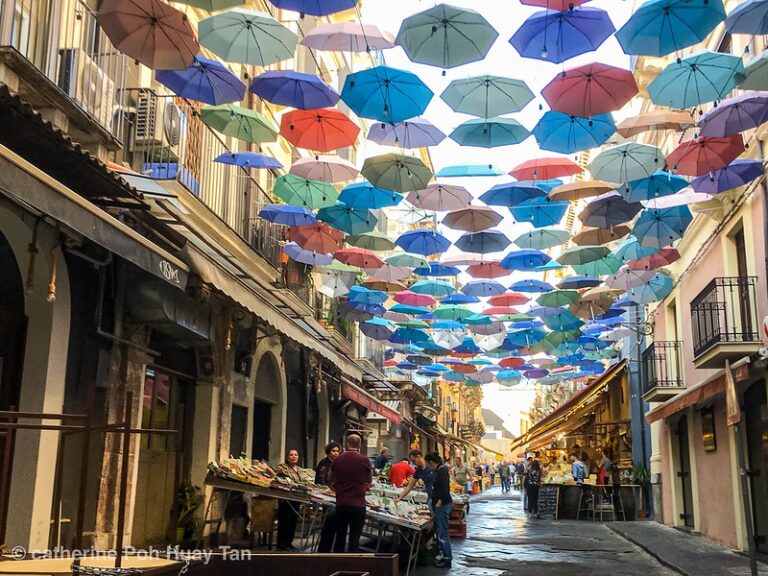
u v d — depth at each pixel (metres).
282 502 11.80
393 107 8.80
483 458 90.62
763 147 11.89
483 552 13.94
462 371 25.73
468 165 11.09
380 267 15.16
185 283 8.07
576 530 19.23
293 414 17.94
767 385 11.94
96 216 6.29
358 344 25.39
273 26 8.01
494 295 18.11
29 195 5.42
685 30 7.43
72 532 8.29
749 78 8.17
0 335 7.55
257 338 13.77
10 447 4.96
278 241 15.88
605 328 21.95
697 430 16.84
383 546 12.90
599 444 35.62
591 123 9.10
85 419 4.23
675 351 18.67
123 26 7.34
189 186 11.38
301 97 8.71
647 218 12.16
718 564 11.84
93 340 8.85
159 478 10.88
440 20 7.41
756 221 12.34
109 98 9.20
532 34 7.68
